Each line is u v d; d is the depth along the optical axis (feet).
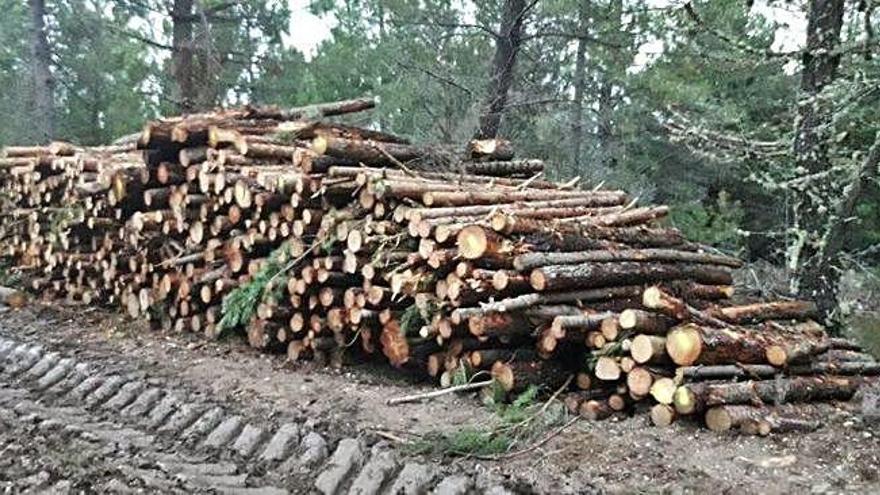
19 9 60.85
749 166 27.96
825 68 24.97
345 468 15.30
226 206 23.34
